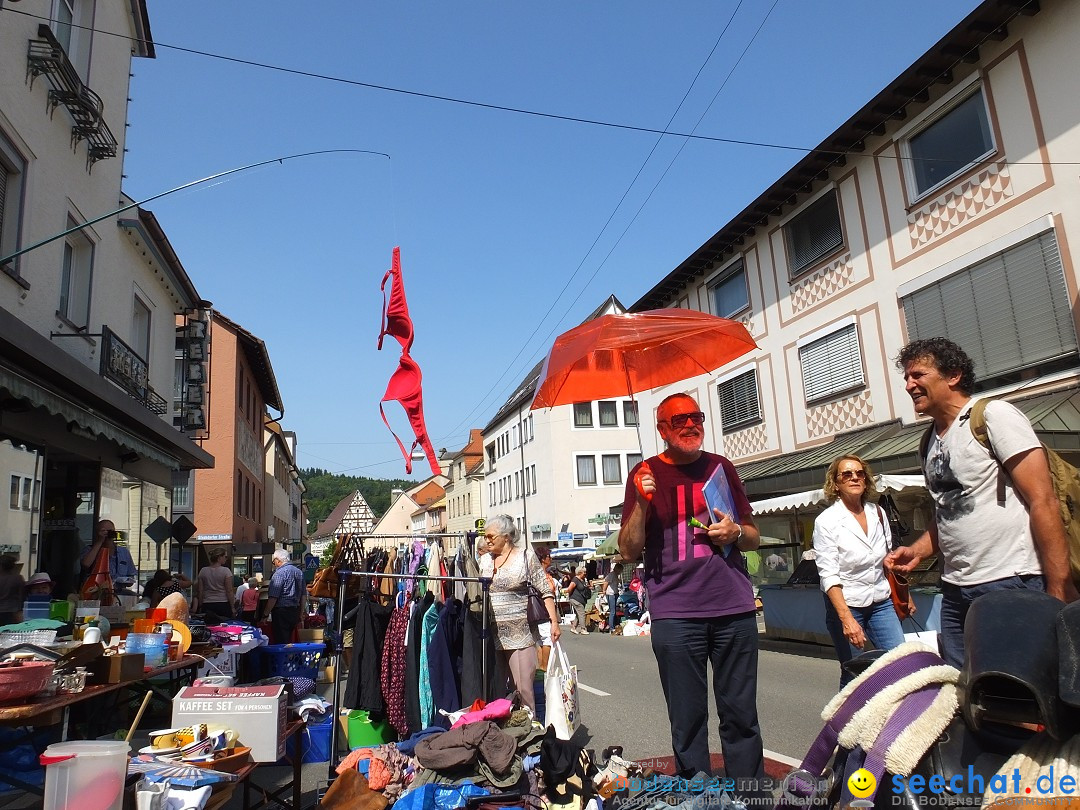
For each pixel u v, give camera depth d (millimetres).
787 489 15648
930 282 13672
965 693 1870
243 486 29781
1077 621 1749
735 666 3520
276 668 8195
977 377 12727
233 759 4008
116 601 10578
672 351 5117
